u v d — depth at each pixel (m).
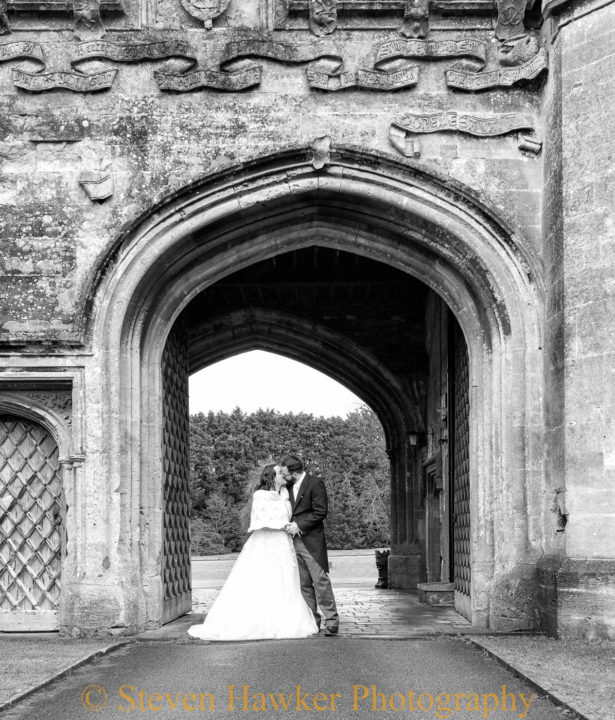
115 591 9.48
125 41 10.21
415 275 10.66
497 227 9.95
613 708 5.46
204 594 15.87
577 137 9.11
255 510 9.12
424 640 8.63
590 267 8.85
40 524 10.20
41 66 10.19
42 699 6.09
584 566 8.50
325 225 10.58
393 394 17.62
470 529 10.52
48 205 10.03
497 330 10.07
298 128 10.09
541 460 9.68
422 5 10.03
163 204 9.96
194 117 10.10
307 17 10.23
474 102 10.12
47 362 9.78
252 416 49.50
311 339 17.44
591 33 9.12
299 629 8.94
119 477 9.73
